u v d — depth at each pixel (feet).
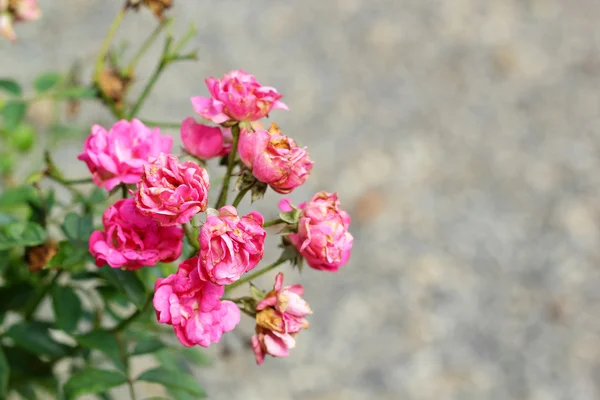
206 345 3.01
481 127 8.34
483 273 6.98
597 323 6.63
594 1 10.41
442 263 7.02
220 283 2.97
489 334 6.54
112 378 3.35
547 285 6.88
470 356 6.39
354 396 6.05
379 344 6.43
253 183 3.12
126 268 3.10
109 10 9.20
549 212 7.50
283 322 3.11
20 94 3.78
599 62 9.30
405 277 6.89
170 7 3.64
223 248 2.96
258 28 9.37
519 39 9.53
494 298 6.79
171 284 3.03
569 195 7.68
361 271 6.95
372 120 8.32
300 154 3.09
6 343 3.64
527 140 8.23
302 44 9.22
